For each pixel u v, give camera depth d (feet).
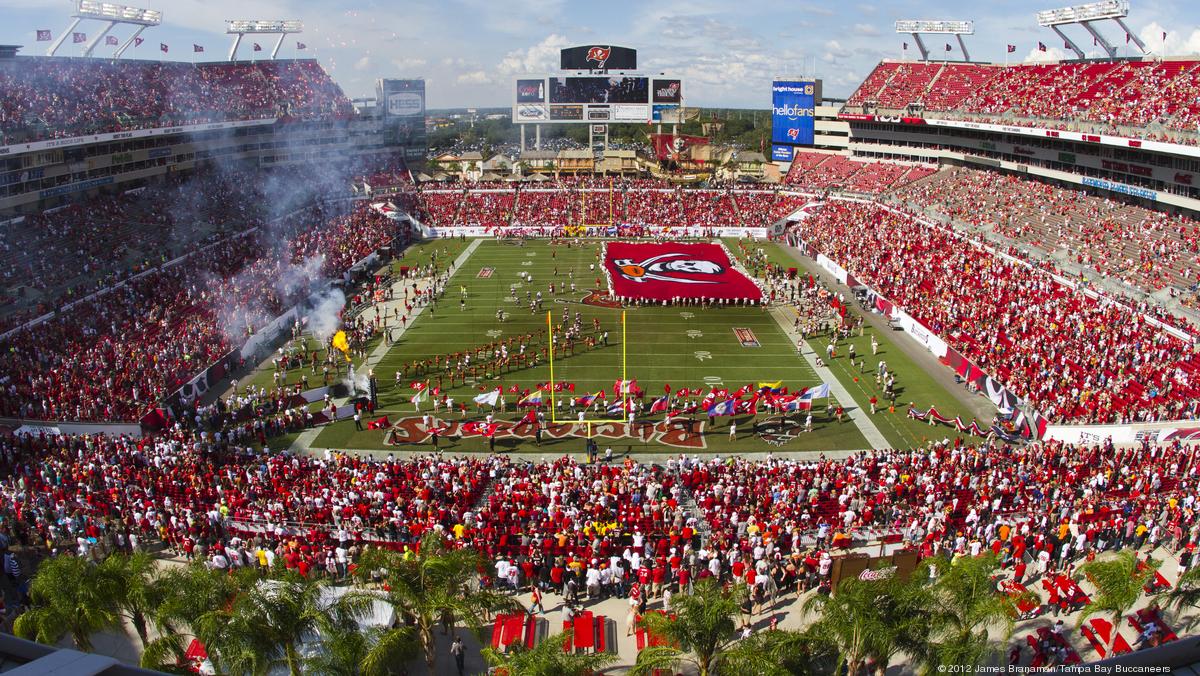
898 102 316.60
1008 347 147.02
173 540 83.41
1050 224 214.07
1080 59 270.05
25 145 190.80
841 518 86.38
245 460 106.93
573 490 92.02
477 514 88.48
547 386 144.66
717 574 74.33
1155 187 200.85
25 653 24.40
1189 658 27.27
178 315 170.50
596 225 296.71
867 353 162.71
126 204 232.12
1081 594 71.05
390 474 100.22
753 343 169.58
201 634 56.80
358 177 338.34
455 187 330.34
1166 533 84.99
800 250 268.00
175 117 252.42
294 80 337.93
